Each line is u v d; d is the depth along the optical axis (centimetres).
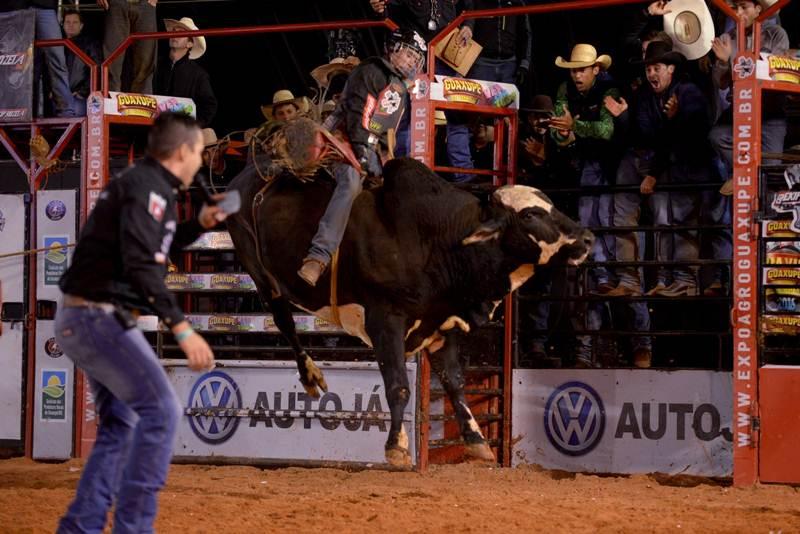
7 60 3659
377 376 3325
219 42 4750
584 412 3294
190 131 1716
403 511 2483
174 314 1630
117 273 1673
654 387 3219
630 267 3288
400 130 3500
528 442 3356
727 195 3228
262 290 2742
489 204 2472
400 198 2492
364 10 4516
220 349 3488
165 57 4188
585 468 3281
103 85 3578
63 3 4050
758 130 2978
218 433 3488
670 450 3194
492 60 3631
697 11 3384
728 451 3127
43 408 3650
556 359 3419
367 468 3322
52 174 4019
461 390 2533
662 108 3253
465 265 2461
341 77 3659
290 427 3416
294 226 2567
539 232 2394
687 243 3288
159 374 1689
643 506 2595
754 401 2992
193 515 2428
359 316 2569
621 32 4047
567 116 3384
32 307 3653
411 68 2639
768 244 2994
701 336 3166
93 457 1775
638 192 3334
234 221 2719
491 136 3588
